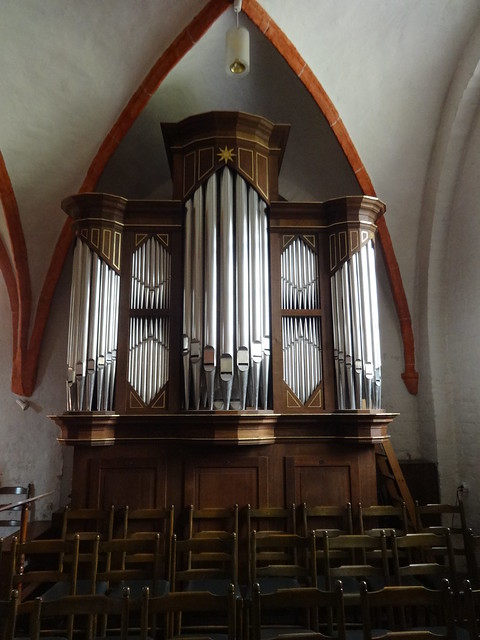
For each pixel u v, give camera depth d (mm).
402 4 5949
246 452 5434
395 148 7094
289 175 8305
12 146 6797
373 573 3816
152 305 5723
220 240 5668
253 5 5977
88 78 6477
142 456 5441
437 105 6719
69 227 7383
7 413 7379
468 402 6648
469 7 5871
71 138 6914
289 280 5828
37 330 7445
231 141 5938
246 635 3584
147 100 6648
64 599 2811
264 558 4465
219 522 5277
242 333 5398
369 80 6617
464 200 6703
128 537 4910
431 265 7195
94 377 5398
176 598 2801
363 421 5297
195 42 6305
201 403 5336
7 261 7488
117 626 4727
